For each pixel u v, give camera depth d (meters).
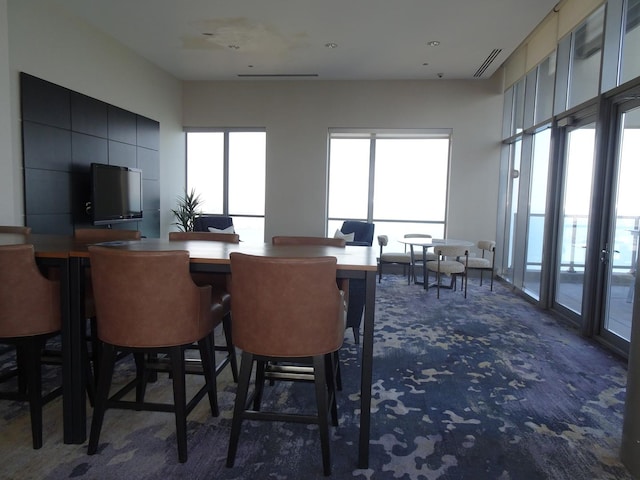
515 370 3.09
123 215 5.44
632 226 3.46
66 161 4.61
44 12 4.26
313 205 7.30
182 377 1.94
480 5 4.27
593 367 3.16
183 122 7.41
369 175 7.53
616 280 3.64
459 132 6.87
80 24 4.77
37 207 4.22
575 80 4.38
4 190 3.68
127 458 1.95
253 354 1.86
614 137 3.67
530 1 4.17
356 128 7.09
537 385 2.84
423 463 1.96
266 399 2.58
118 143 5.54
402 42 5.27
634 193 3.44
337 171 7.62
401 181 7.57
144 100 6.18
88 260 2.03
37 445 2.00
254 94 7.27
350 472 1.89
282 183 7.33
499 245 6.89
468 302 5.16
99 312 1.91
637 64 3.39
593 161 3.82
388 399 2.61
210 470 1.88
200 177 7.68
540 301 4.90
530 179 5.76
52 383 2.70
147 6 4.44
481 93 6.80
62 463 1.90
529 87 5.72
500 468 1.94
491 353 3.43
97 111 5.09
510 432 2.24
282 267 1.72
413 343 3.66
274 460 1.96
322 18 4.63
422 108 6.93
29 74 4.08
